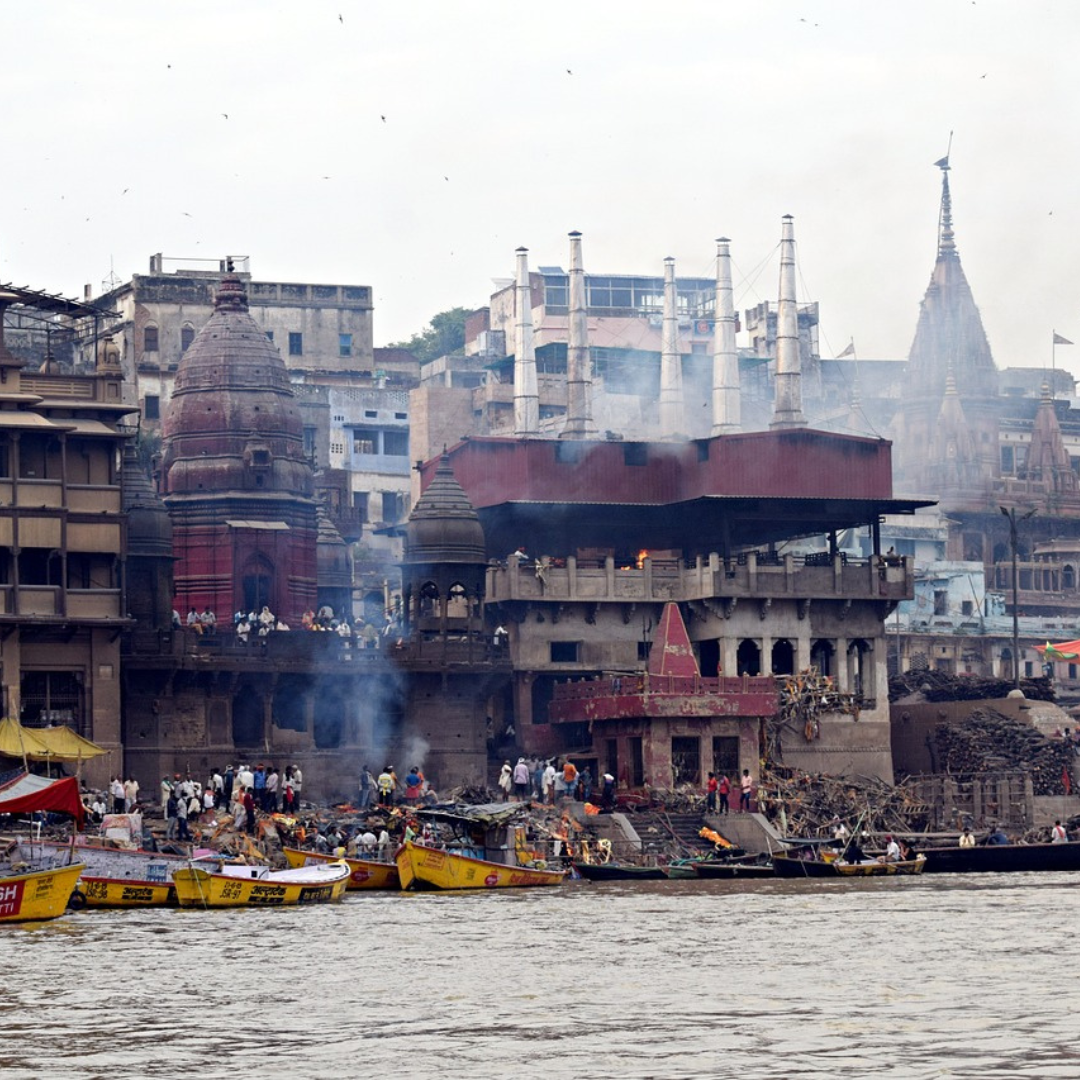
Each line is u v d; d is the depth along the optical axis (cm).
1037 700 12750
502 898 8550
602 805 11019
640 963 6169
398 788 11156
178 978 5891
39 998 5519
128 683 10550
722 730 11319
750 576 12112
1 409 9981
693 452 12550
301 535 12281
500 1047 4709
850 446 12512
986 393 19962
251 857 9119
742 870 9794
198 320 16675
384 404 17350
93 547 10125
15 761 9825
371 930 7156
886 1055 4531
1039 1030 4819
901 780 12394
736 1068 4422
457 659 11288
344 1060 4584
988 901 8175
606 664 12212
